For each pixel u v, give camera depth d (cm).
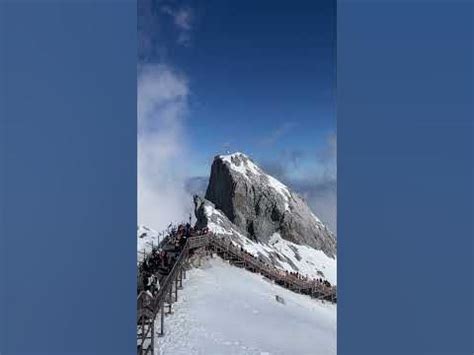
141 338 1034
